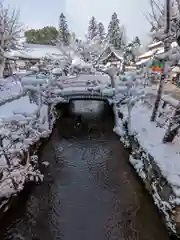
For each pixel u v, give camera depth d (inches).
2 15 981.2
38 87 596.4
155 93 563.5
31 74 862.5
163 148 335.9
